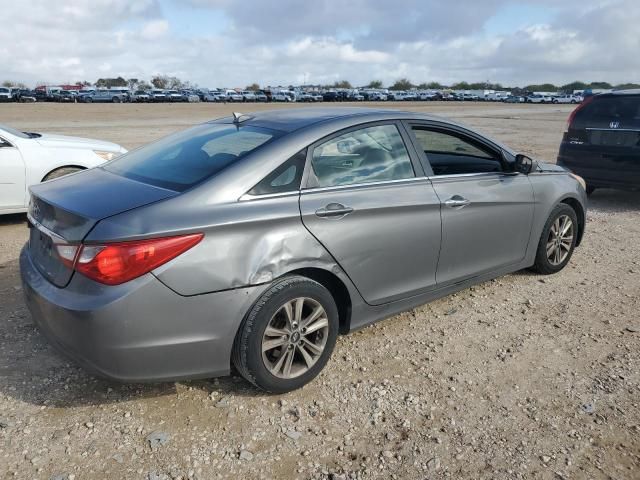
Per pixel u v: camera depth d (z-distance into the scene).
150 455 2.81
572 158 8.71
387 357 3.82
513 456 2.87
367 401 3.31
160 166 3.53
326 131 3.55
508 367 3.73
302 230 3.26
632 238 6.85
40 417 3.07
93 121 27.27
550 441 2.99
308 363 3.41
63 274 2.97
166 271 2.83
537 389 3.47
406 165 3.94
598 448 2.95
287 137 3.42
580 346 4.03
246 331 3.10
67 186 3.47
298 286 3.24
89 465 2.72
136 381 2.93
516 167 4.67
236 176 3.16
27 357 3.68
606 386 3.52
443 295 4.27
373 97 92.31
